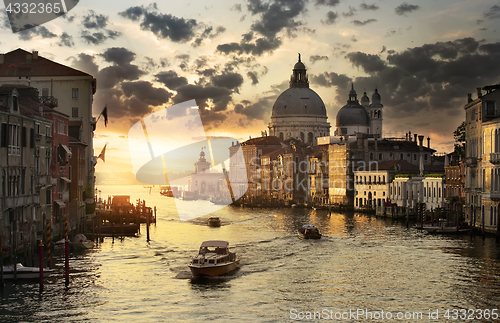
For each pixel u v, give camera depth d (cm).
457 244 7162
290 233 8962
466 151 8875
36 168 6066
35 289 4525
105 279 4994
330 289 4709
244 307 4162
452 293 4550
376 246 7125
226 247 5562
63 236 6900
